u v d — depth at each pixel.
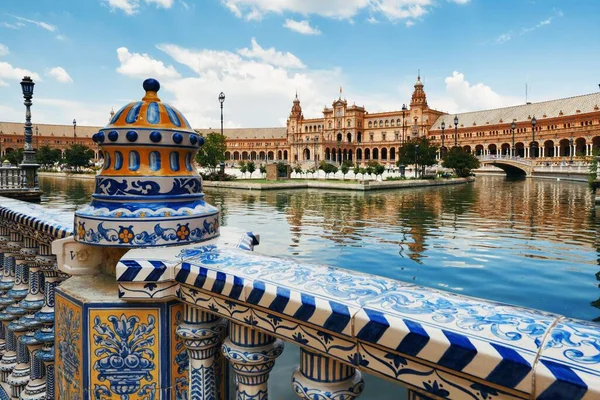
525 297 6.16
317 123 109.50
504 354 0.72
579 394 0.65
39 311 2.25
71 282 1.62
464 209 17.80
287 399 3.00
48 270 2.22
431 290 1.06
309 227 12.89
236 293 1.16
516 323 0.83
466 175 47.53
